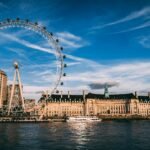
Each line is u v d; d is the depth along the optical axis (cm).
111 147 9325
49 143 10150
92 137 12050
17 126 19062
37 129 16175
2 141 10638
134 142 10469
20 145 9675
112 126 19438
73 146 9494
